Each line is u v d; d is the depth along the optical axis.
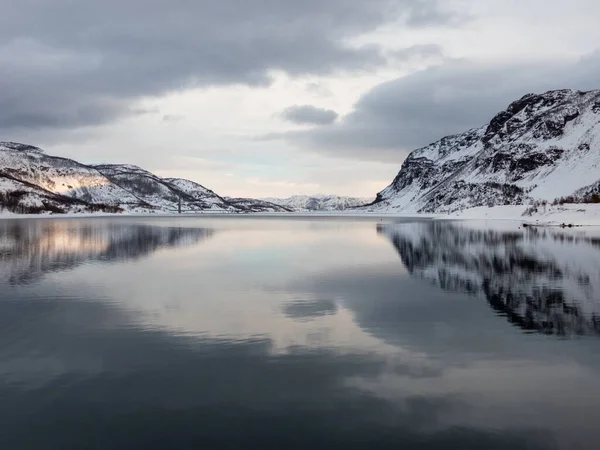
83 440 10.52
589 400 12.16
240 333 18.33
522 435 10.52
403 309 22.17
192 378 13.77
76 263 40.59
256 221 165.62
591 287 26.91
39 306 23.22
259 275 33.31
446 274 32.81
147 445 10.28
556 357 15.27
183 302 24.03
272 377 13.80
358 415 11.46
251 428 10.90
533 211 136.88
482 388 12.92
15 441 10.52
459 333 18.05
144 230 96.31
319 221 164.25
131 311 22.11
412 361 15.05
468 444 10.17
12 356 15.80
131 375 14.06
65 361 15.30
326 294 26.03
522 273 32.47
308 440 10.40
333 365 14.75
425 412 11.60
